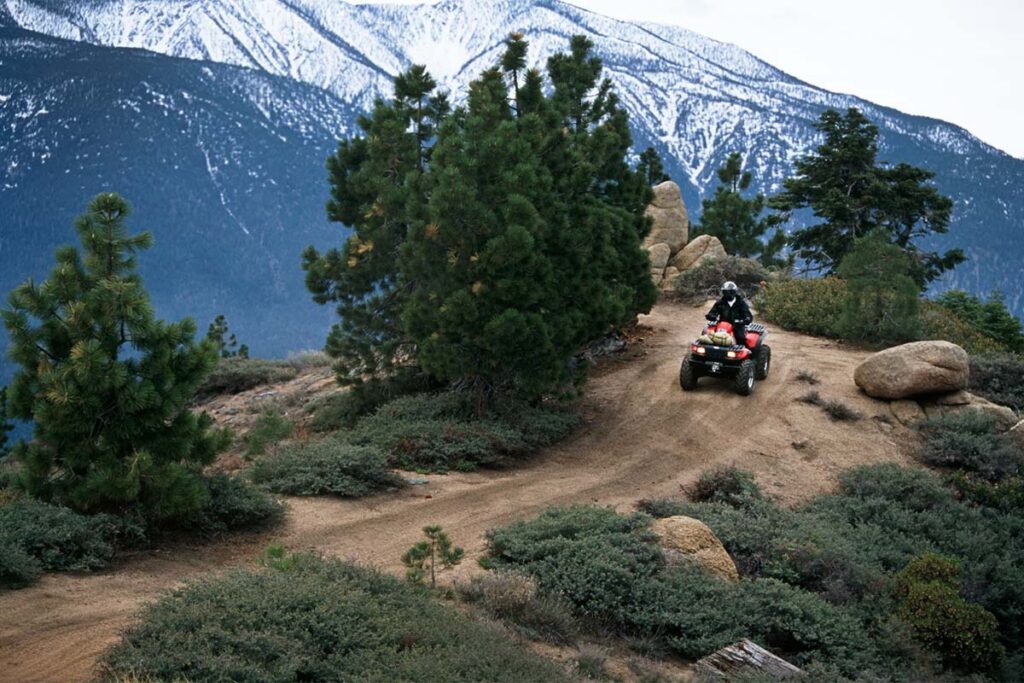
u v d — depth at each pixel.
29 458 11.80
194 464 13.12
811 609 11.46
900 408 20.91
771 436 19.44
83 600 9.89
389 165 20.94
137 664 7.42
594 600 11.01
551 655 9.69
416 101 21.97
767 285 32.41
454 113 21.66
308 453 16.03
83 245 12.16
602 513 13.23
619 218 22.69
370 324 21.33
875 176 44.06
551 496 15.73
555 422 19.53
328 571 9.98
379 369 22.22
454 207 17.58
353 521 13.82
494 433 17.84
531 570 11.62
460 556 10.49
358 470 15.57
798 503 16.78
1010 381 23.44
